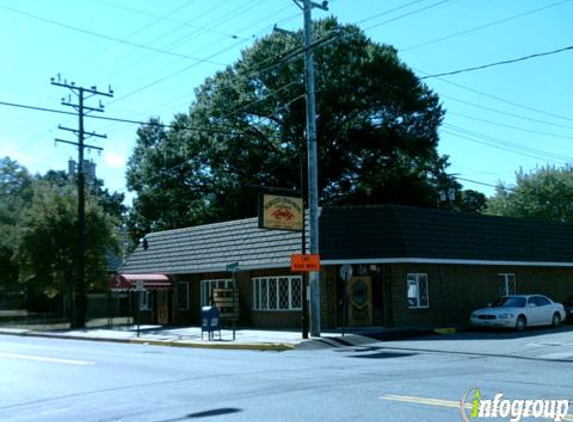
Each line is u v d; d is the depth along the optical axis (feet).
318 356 57.36
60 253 118.83
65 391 38.60
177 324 110.01
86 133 117.39
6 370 49.83
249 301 98.02
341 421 27.09
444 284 93.20
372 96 153.99
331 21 152.25
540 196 193.06
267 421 27.45
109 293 126.41
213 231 107.04
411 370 44.45
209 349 69.51
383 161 166.40
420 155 162.40
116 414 30.50
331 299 87.61
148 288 105.60
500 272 102.63
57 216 119.75
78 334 96.73
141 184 185.26
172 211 178.60
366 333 78.38
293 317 91.04
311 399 32.42
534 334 77.77
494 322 83.76
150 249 118.93
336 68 151.33
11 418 30.71
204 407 31.24
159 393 36.17
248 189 161.79
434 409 29.32
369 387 36.06
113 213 230.68
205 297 106.42
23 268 120.37
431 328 84.58
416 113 160.04
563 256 111.04
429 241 89.71
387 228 87.04
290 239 90.89
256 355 59.62
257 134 164.25
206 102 169.37
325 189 167.84
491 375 41.22
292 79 151.02
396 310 86.69
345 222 87.92
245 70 157.79
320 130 157.79
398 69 152.76
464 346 64.18
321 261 84.94
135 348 71.77
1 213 160.86
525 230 107.45
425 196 167.22
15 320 143.43
